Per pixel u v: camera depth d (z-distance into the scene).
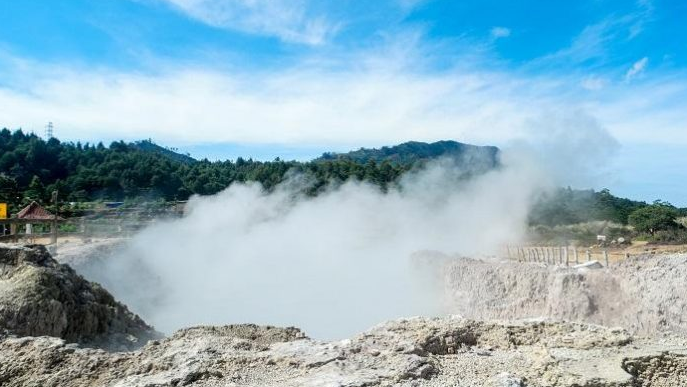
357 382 11.48
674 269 23.59
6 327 18.64
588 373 12.63
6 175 98.06
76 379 13.23
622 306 25.16
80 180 97.75
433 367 13.15
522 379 12.39
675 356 14.17
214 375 12.46
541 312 29.61
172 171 108.56
